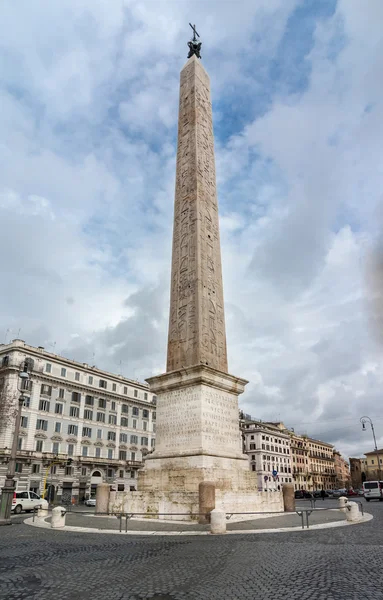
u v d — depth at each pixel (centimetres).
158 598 640
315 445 11925
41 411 5572
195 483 1728
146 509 1777
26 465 5231
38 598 643
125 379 6912
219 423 1938
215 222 2402
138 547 1080
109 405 6562
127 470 6531
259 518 1777
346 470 15025
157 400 2059
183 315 2114
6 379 5331
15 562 910
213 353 2055
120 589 690
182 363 2028
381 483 4475
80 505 5178
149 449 7069
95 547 1091
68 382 5972
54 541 1216
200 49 2977
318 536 1244
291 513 2041
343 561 870
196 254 2175
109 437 6450
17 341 5509
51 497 5388
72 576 780
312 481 11162
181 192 2417
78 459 5831
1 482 4925
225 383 2011
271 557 922
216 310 2166
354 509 1703
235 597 637
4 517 1795
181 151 2550
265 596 637
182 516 1644
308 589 667
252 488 1955
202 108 2673
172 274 2253
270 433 9444
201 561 895
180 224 2334
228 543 1121
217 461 1834
